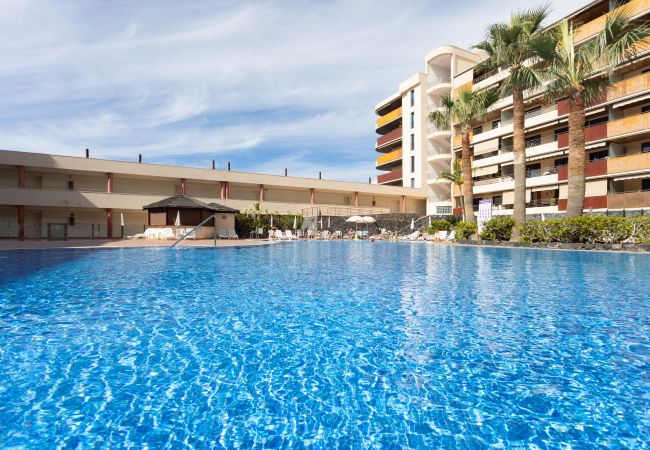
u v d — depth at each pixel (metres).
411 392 2.85
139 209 34.59
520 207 19.38
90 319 4.88
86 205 32.44
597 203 24.31
